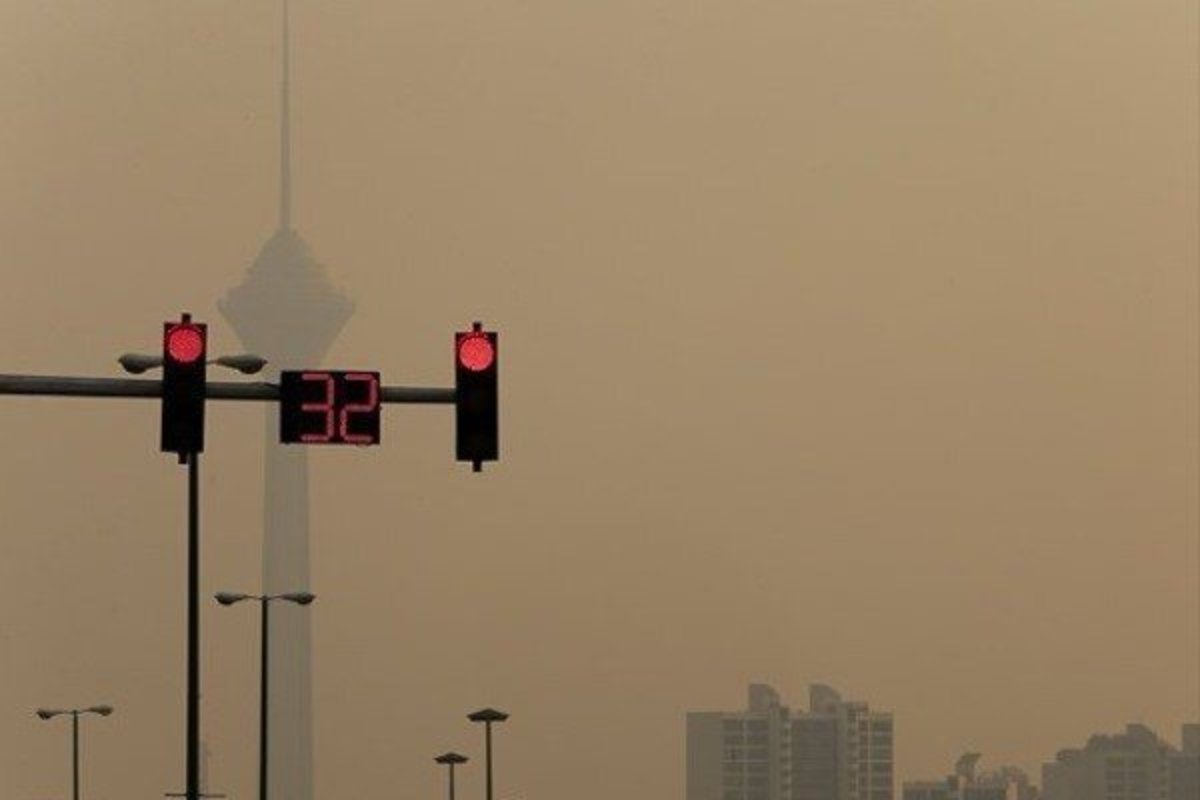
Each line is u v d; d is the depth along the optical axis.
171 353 110.75
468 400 112.06
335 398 111.69
